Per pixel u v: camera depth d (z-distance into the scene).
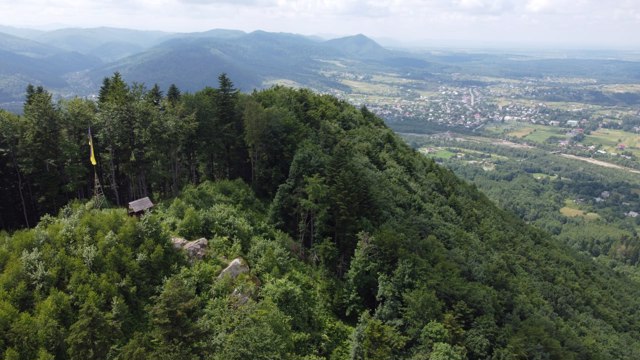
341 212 57.69
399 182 86.31
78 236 42.28
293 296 45.38
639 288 128.38
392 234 56.94
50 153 59.16
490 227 98.75
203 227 50.94
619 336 76.31
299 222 62.94
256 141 71.69
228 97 75.81
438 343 42.66
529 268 87.50
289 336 40.34
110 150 63.53
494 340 47.62
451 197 97.31
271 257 50.06
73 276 38.03
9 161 59.66
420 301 46.97
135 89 69.69
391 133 119.12
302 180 63.25
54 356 32.22
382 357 40.62
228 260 46.97
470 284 55.94
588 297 88.50
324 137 82.94
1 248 40.50
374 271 52.66
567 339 58.84
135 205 51.53
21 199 62.47
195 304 32.41
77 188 63.84
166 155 68.06
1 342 32.12
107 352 31.59
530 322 56.38
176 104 71.12
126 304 38.09
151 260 41.84
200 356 30.92
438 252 62.28
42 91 71.00
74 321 35.53
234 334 33.12
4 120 58.41
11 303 35.62
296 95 101.19
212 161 77.00
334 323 48.75
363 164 83.25
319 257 58.19
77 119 63.47
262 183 73.56
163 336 30.42
